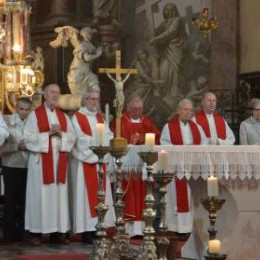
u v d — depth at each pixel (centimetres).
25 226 1584
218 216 1318
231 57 2625
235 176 1285
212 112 1709
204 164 1288
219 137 1698
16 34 2378
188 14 2808
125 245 1234
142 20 2958
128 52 3005
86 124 1603
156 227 1479
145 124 1698
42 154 1580
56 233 1595
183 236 1631
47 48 2981
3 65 2328
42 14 3017
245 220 1301
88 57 2762
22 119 1631
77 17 3009
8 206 1609
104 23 3012
